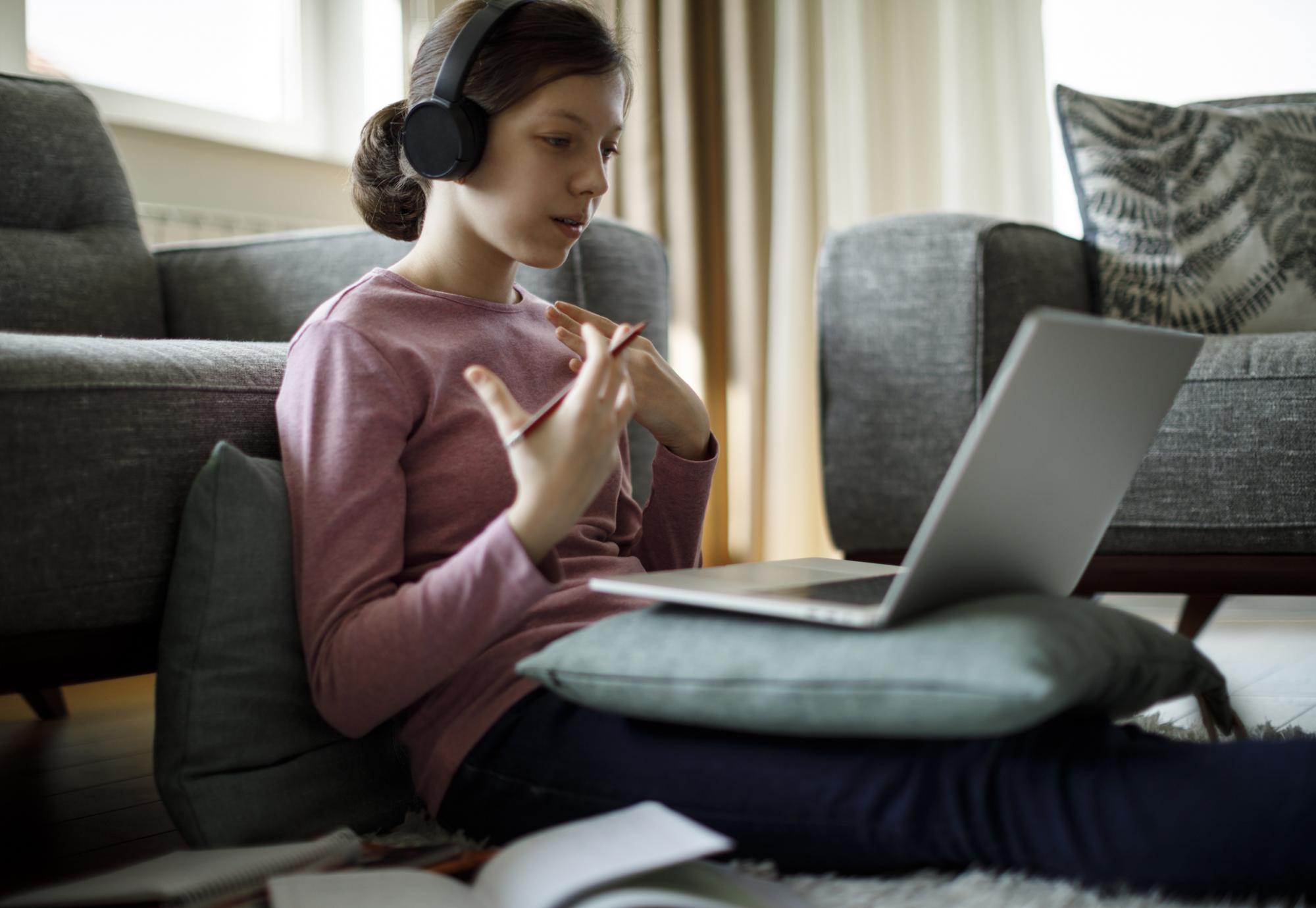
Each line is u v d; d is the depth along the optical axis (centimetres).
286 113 276
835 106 271
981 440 71
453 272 109
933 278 176
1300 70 261
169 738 91
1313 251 194
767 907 71
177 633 93
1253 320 190
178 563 94
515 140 100
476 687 95
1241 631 238
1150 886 75
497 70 99
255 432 108
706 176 274
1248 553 158
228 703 92
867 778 79
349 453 94
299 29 275
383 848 86
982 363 174
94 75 243
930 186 275
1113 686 79
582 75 100
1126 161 199
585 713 90
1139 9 271
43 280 159
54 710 173
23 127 168
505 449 100
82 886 77
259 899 74
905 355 178
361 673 87
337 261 171
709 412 274
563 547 105
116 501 94
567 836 76
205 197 244
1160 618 257
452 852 82
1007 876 77
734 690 80
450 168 100
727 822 83
